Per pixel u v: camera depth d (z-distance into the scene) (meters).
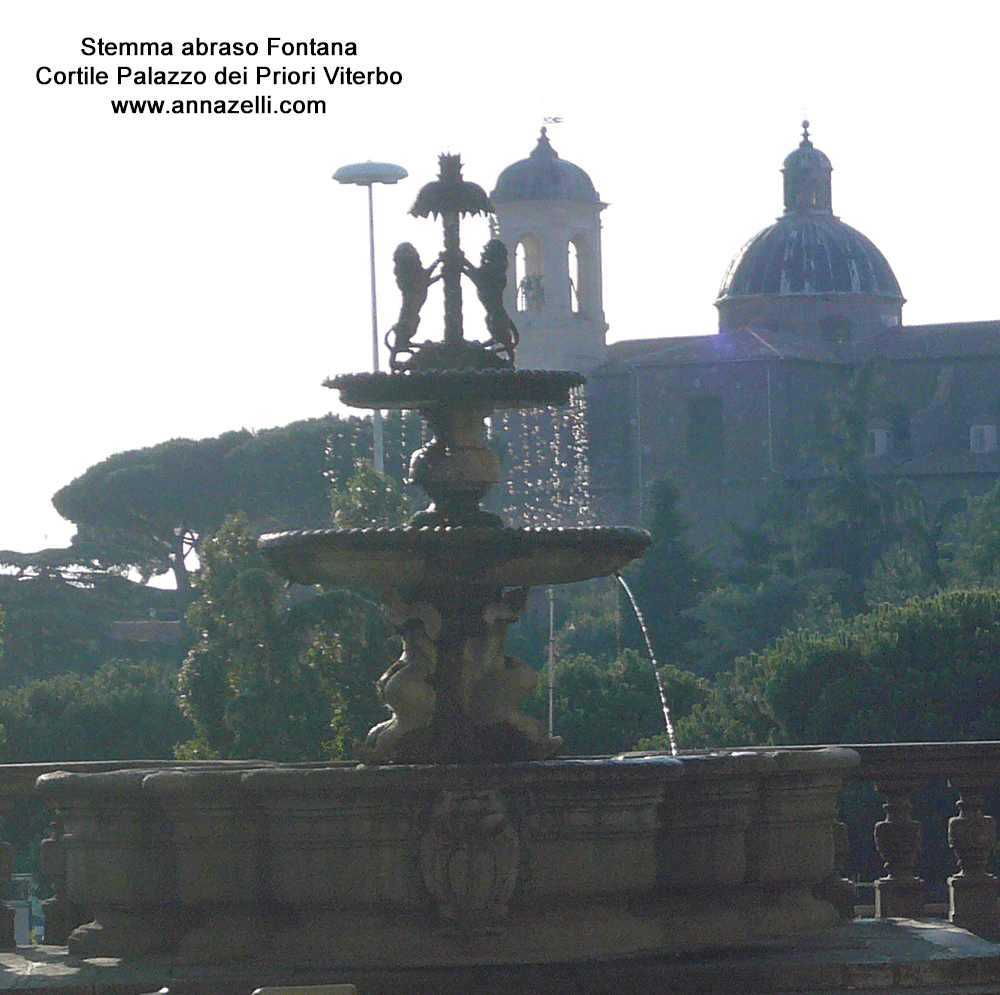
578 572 21.16
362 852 18.97
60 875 22.48
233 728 84.31
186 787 19.11
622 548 21.14
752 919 20.11
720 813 19.83
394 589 21.25
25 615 197.38
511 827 19.00
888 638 110.00
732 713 116.81
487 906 18.94
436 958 18.81
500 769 18.95
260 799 19.17
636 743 123.38
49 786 19.84
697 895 19.91
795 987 18.50
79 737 137.62
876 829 22.73
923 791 74.88
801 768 20.19
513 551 20.78
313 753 83.56
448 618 21.12
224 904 19.31
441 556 20.81
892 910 22.53
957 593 112.00
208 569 90.12
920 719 107.00
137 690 141.12
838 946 19.52
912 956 18.98
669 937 19.58
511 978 18.33
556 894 19.09
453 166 22.86
